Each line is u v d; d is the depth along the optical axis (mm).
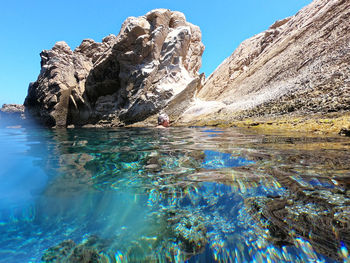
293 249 993
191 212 1383
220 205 1447
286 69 12422
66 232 1201
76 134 7609
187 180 1928
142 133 7082
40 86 22234
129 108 16172
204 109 13141
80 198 1612
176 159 2781
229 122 8953
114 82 18672
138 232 1194
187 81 16312
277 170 2049
